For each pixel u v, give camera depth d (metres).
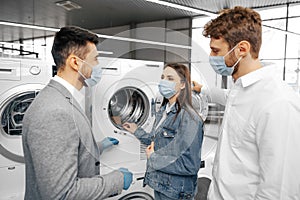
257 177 1.14
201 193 1.94
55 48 1.16
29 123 1.04
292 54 5.40
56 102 1.05
